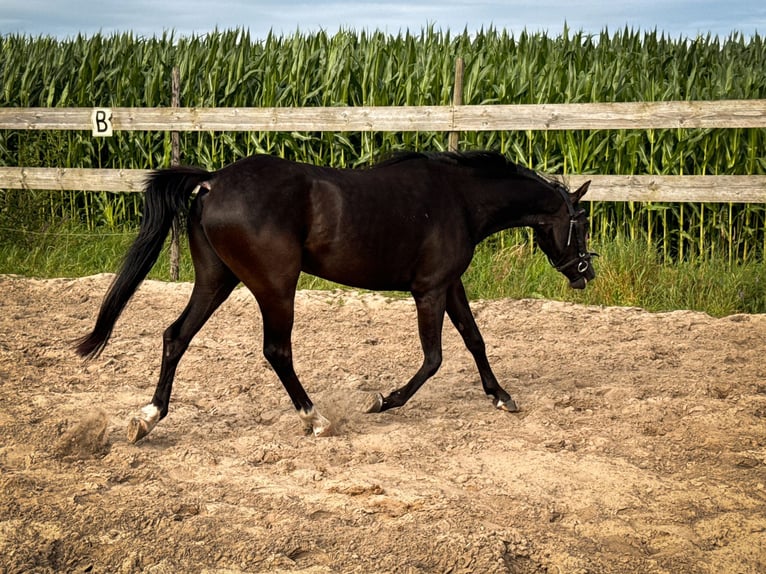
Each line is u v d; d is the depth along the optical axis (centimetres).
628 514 379
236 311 804
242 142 1135
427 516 363
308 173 457
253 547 333
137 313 796
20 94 1229
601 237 993
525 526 363
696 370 616
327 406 522
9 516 359
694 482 410
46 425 467
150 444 459
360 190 465
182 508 371
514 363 643
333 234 457
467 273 908
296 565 322
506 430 491
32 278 927
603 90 1052
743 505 385
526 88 1046
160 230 446
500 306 820
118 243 1056
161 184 448
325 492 392
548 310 805
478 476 416
